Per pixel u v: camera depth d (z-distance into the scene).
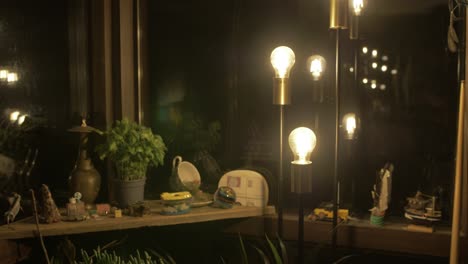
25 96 2.04
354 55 1.99
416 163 1.93
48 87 2.11
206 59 2.24
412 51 1.91
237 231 2.06
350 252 1.94
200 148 2.26
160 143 1.99
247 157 2.21
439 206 1.85
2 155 1.97
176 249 2.25
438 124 1.89
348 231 1.86
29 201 2.00
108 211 1.90
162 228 2.27
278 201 1.97
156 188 2.31
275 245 2.01
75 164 2.11
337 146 1.78
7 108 1.99
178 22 2.26
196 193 2.04
